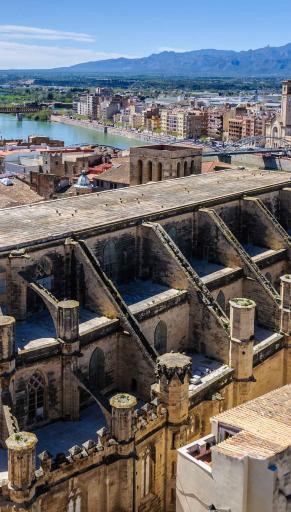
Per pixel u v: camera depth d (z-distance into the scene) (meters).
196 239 101.69
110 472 63.75
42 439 68.19
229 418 53.47
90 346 73.69
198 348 87.00
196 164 141.88
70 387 70.69
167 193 108.81
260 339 92.75
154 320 81.69
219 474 47.97
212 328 84.88
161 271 89.25
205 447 53.66
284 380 93.44
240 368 81.25
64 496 60.34
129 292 87.06
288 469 47.12
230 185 120.06
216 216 100.31
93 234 83.00
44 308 79.00
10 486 55.34
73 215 89.88
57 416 71.50
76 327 69.56
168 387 68.44
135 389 77.12
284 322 91.50
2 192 174.88
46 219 87.19
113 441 63.44
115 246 87.19
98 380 76.00
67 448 66.75
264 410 54.75
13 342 63.84
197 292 85.81
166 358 70.31
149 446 68.31
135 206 97.25
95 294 78.31
